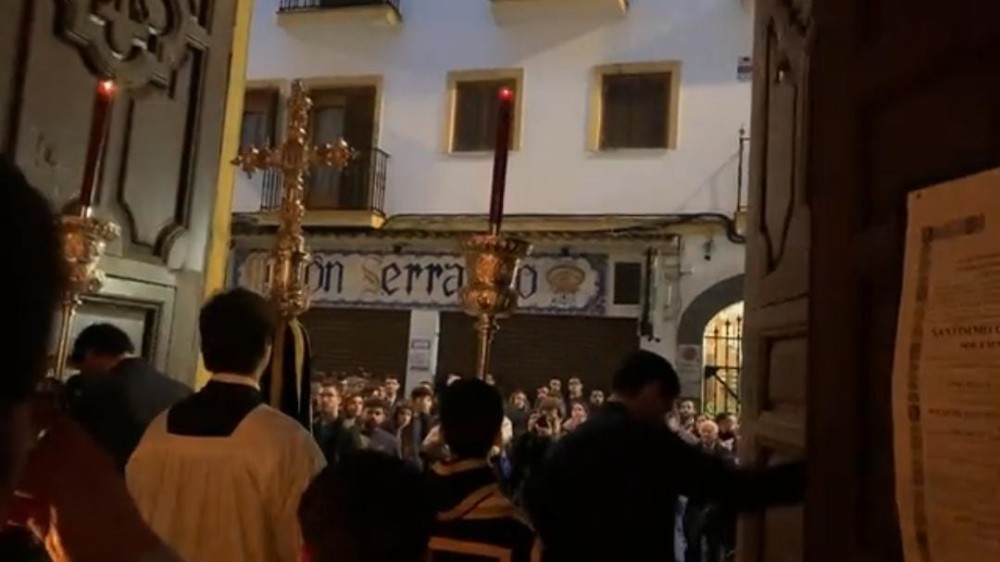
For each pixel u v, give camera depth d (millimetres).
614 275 10352
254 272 11164
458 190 10773
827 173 1265
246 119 11367
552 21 10641
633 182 10250
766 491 1582
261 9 11531
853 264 1169
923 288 980
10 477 437
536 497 2168
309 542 1050
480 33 10898
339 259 11266
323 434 4578
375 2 10914
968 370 895
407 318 10992
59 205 2051
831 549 1190
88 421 1886
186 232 2529
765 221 1814
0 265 409
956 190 938
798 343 1498
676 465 1984
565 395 10258
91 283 1720
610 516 2039
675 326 10047
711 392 9867
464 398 1653
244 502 1498
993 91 908
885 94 1111
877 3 1153
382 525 1019
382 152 10969
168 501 1509
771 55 1854
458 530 1560
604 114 10445
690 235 10070
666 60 10242
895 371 1019
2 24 1922
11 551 972
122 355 2039
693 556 4418
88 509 690
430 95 10977
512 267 1898
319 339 11250
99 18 2178
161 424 1588
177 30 2467
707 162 10039
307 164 2318
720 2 10156
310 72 11305
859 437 1135
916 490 969
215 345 1591
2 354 412
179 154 2514
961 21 958
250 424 1539
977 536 868
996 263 867
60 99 2076
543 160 10516
